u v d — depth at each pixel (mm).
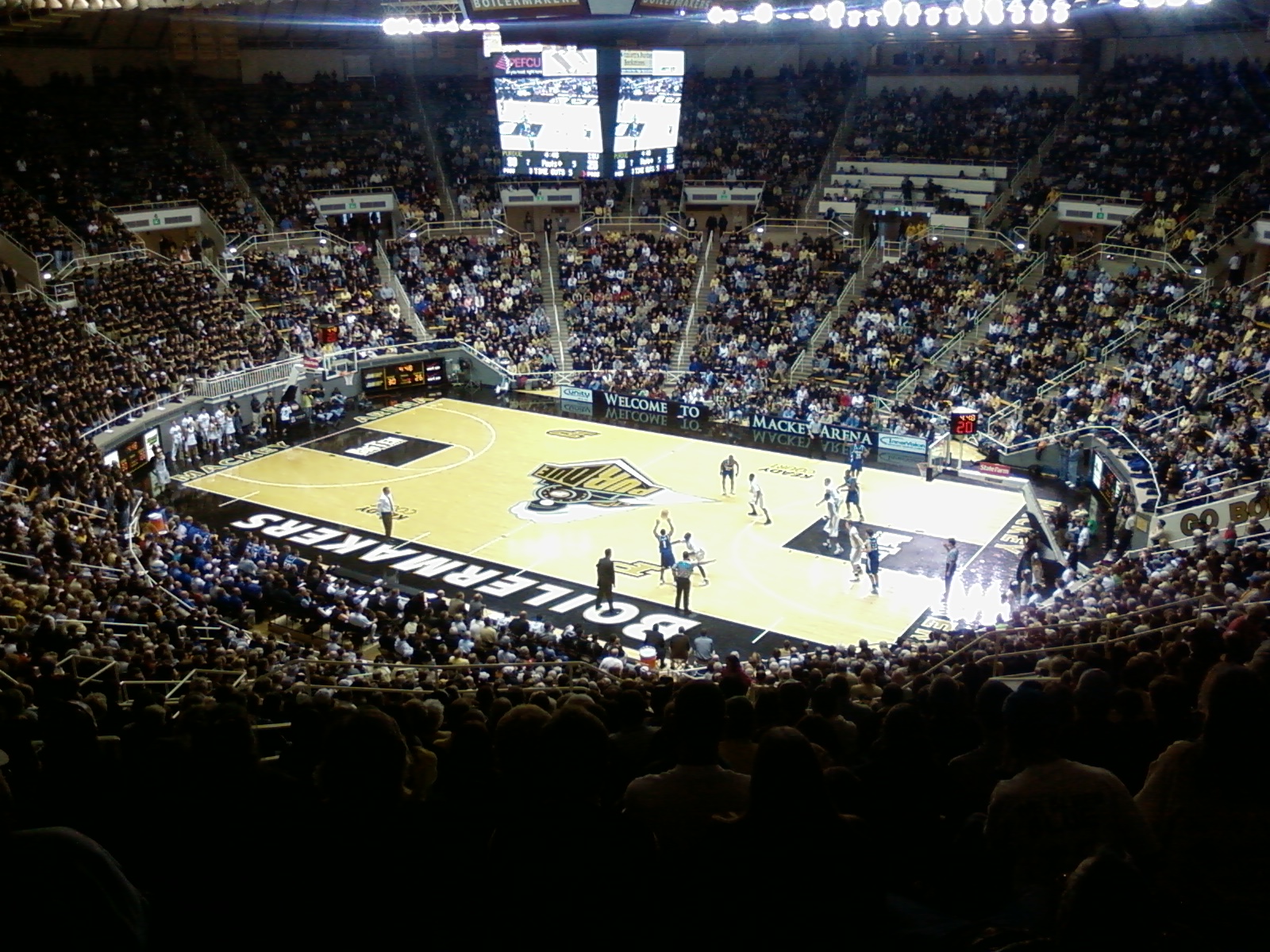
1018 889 4867
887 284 49312
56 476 30812
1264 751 4406
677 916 4215
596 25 46281
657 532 29781
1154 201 46375
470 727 6688
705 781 5297
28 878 3502
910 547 32844
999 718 6539
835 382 45844
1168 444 33469
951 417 37562
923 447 41031
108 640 17047
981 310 46469
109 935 3533
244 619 24375
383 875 4309
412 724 9719
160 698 13688
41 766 7230
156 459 38094
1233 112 48812
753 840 4059
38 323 40469
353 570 31453
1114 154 49969
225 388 44062
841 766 6504
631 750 8188
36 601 18875
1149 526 29297
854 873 4016
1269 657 6387
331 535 34188
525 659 20859
